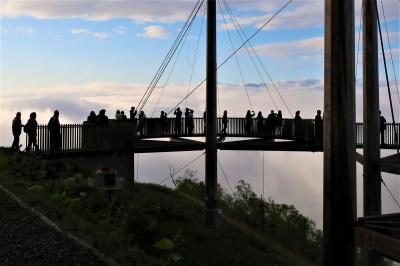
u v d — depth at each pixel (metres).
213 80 19.19
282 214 31.42
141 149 23.42
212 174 19.06
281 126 30.88
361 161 13.62
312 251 28.97
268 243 22.12
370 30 12.56
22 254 8.11
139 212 13.60
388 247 5.45
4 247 8.43
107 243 9.29
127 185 22.00
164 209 16.55
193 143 26.58
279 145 28.86
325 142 5.65
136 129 25.44
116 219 12.24
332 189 5.56
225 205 30.47
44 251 8.25
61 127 19.91
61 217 10.62
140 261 8.90
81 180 15.05
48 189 13.68
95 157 21.00
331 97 5.57
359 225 5.62
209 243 14.89
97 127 21.34
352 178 5.55
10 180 14.20
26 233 9.23
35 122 19.09
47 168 16.39
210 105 19.20
